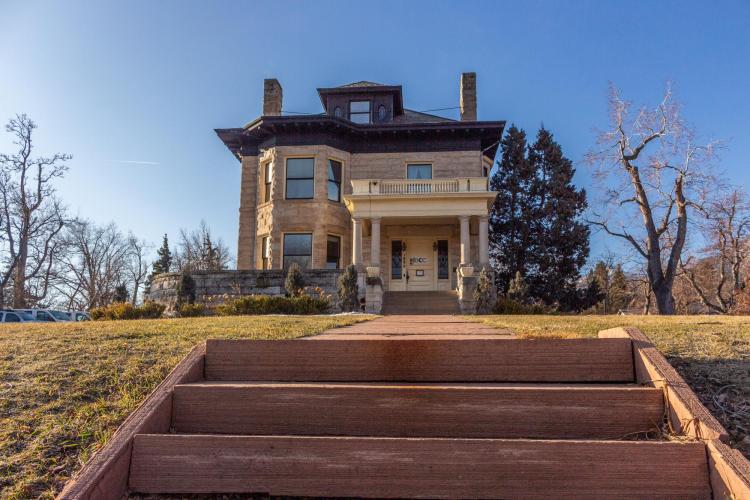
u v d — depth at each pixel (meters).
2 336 5.67
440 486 2.77
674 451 2.71
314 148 22.67
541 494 2.72
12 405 3.55
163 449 2.91
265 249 23.02
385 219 20.97
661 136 25.78
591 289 27.28
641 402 3.21
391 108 24.64
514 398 3.24
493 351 3.83
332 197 22.94
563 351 3.79
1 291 34.28
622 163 26.73
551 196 28.44
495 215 28.98
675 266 25.25
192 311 16.20
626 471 2.71
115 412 3.46
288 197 22.59
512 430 3.21
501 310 17.31
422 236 22.78
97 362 4.37
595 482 2.71
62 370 4.18
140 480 2.87
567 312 26.38
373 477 2.80
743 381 3.57
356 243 19.75
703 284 34.12
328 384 3.61
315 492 2.81
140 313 15.09
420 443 2.83
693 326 5.80
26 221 34.78
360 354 3.88
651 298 39.41
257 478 2.84
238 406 3.37
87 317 27.69
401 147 23.50
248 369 3.91
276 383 3.71
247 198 23.67
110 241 47.75
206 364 3.93
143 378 4.01
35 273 36.12
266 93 24.80
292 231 22.27
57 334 5.78
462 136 23.42
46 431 3.23
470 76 24.94
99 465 2.69
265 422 3.34
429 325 7.47
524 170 28.75
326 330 6.39
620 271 37.97
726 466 2.53
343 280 17.30
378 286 18.50
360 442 2.86
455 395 3.27
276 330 6.16
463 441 2.82
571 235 27.48
